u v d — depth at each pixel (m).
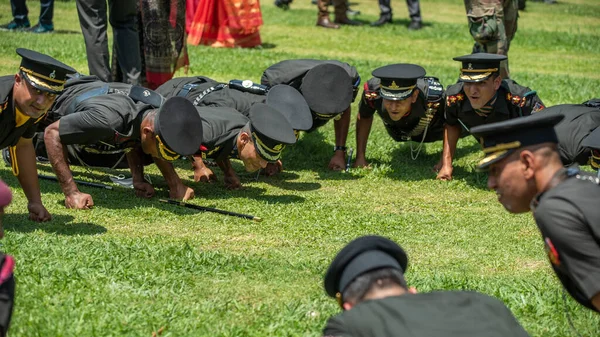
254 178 11.90
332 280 4.59
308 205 10.57
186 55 14.29
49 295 6.82
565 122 10.02
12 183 10.72
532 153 4.89
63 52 18.84
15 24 22.11
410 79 11.45
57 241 8.27
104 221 9.39
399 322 4.22
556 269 5.18
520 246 9.36
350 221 9.96
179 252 8.13
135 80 13.52
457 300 4.42
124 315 6.52
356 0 34.66
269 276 7.76
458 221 10.26
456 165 13.03
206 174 11.41
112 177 11.32
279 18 27.84
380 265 4.45
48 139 9.55
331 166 12.58
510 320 4.41
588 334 6.80
